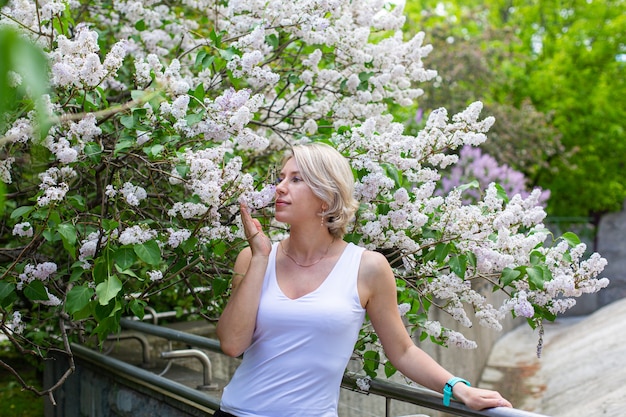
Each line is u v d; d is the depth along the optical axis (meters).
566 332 9.18
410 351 1.99
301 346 1.94
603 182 14.40
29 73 0.79
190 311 4.05
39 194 2.27
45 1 2.48
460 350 6.34
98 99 2.46
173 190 3.04
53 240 2.36
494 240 2.39
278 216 2.05
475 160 8.79
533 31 16.31
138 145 2.50
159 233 2.49
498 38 12.75
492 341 8.83
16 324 2.60
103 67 2.26
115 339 3.69
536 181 14.50
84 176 3.07
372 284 2.00
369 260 2.01
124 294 2.45
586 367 6.42
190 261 2.60
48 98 2.04
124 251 2.23
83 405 3.54
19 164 3.07
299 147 2.10
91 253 2.38
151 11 3.37
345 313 1.94
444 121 2.54
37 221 2.40
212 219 2.38
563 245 2.29
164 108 2.37
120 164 2.66
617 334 7.08
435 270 2.46
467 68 10.74
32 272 2.40
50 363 3.87
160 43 3.61
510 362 8.05
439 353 5.63
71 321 2.96
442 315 5.71
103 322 2.31
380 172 2.39
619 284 13.63
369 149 2.49
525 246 2.28
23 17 2.37
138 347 3.94
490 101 11.76
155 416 2.94
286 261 2.07
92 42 2.25
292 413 1.92
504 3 17.02
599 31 15.20
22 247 2.81
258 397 1.95
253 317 1.98
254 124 3.41
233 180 2.19
